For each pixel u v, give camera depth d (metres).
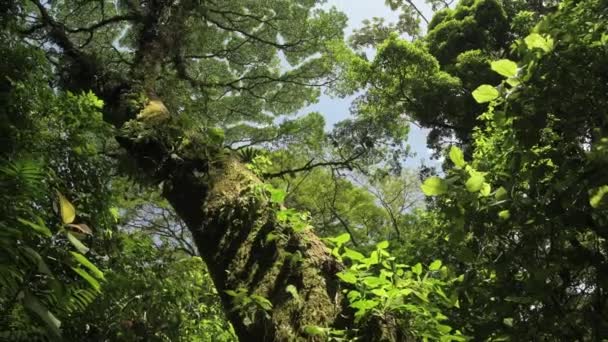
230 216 2.91
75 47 5.06
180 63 7.17
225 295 2.64
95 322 2.71
